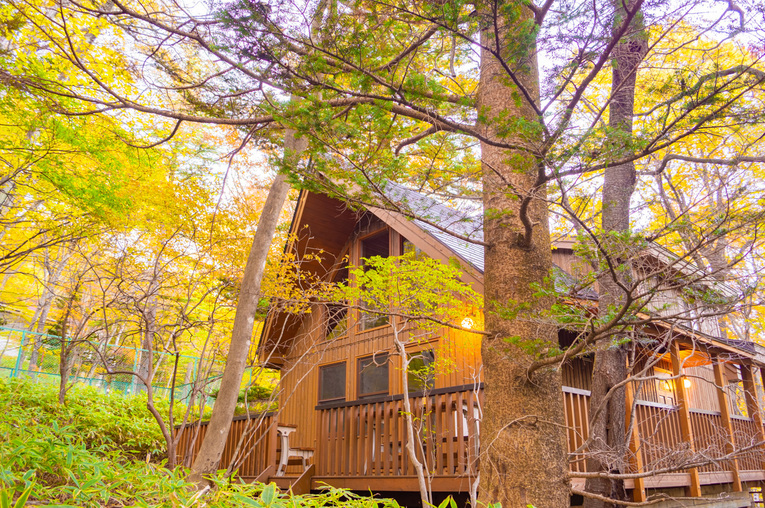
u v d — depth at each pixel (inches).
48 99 247.9
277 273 388.8
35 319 768.9
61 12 206.7
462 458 279.9
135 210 349.1
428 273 303.7
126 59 260.4
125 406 458.0
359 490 334.0
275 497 122.5
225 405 289.3
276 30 159.6
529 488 175.0
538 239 207.3
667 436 354.0
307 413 480.1
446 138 189.0
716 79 137.9
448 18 149.8
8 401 324.8
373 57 165.5
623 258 157.2
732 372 534.0
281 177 337.7
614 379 300.4
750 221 140.9
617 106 290.5
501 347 195.9
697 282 149.6
